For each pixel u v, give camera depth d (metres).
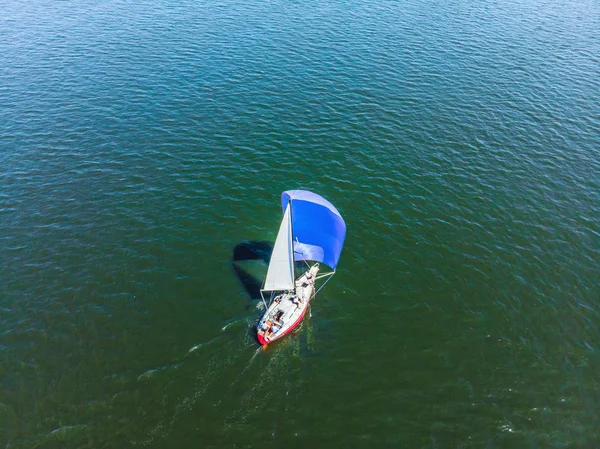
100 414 25.92
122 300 32.94
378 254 37.78
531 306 33.41
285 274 31.00
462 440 25.31
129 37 78.31
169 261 36.44
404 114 58.12
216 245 38.28
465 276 35.84
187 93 61.22
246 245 38.47
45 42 75.06
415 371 28.91
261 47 75.56
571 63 73.50
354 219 41.47
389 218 41.75
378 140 52.94
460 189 45.59
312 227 33.62
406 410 26.70
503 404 27.11
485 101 61.56
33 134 51.41
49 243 37.62
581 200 44.41
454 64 71.88
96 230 39.22
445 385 28.12
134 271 35.38
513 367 29.22
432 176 47.38
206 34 80.44
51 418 25.66
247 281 34.88
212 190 44.59
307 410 26.55
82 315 31.70
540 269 36.62
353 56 73.44
